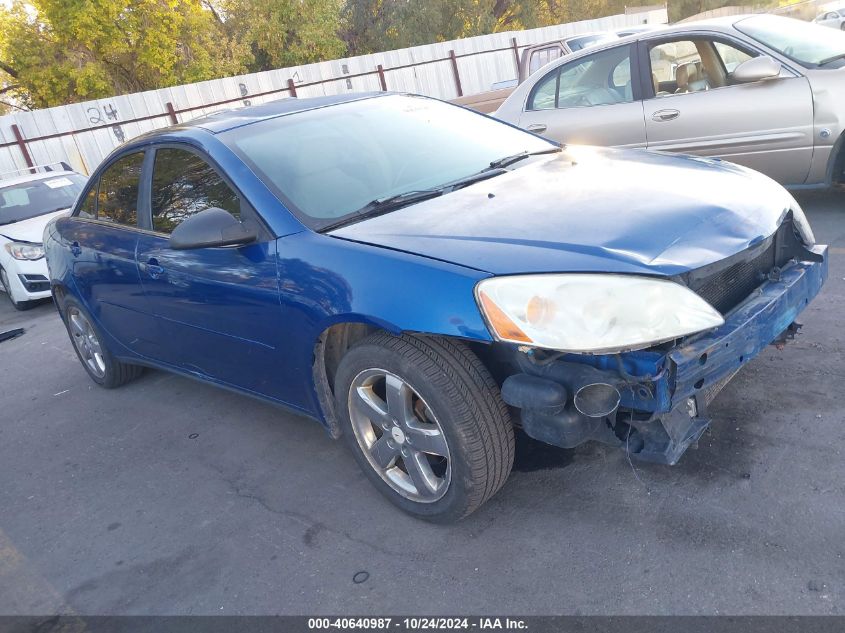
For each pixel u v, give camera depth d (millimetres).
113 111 16562
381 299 2443
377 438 2824
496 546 2520
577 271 2189
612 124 5953
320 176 3105
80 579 2832
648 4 31391
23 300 7926
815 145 5137
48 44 23391
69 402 4797
